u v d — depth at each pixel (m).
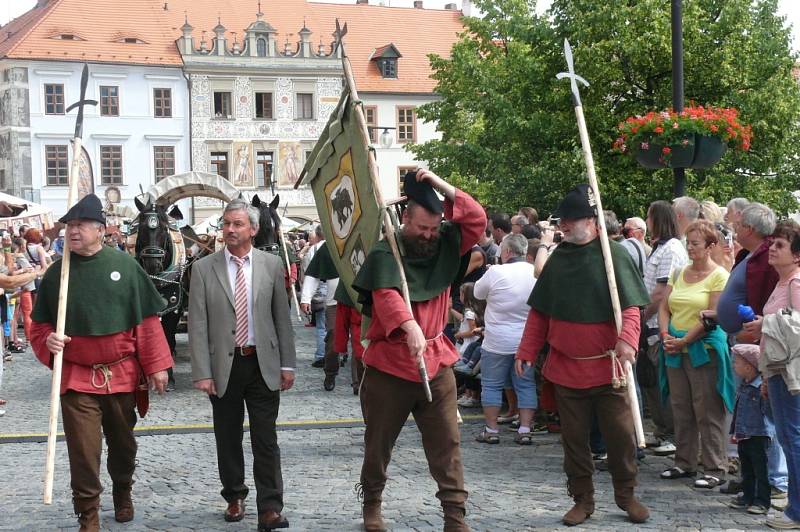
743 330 6.22
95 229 6.08
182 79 56.09
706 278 7.24
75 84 54.22
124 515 6.54
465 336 10.73
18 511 6.84
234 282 6.44
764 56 21.05
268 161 58.09
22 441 9.45
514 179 22.17
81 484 6.01
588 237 6.28
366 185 5.84
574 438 6.29
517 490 7.19
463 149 23.88
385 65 61.28
